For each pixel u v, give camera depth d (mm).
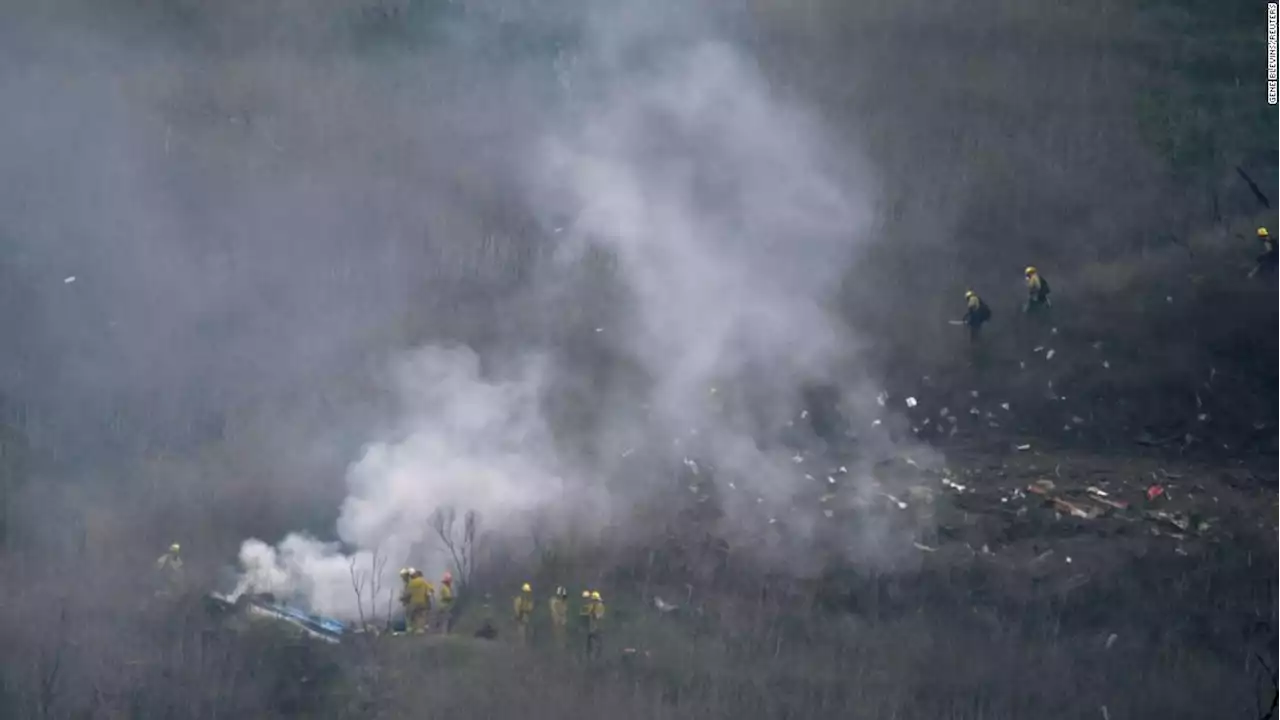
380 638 82500
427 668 78750
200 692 74688
